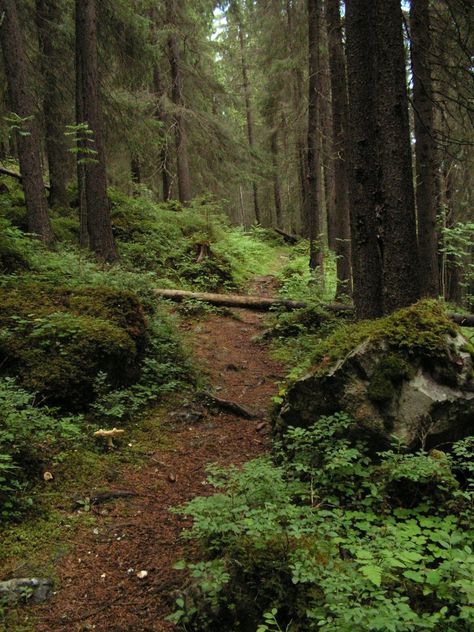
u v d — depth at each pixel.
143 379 6.50
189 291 11.61
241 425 6.08
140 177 21.77
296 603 2.88
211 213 19.16
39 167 10.13
